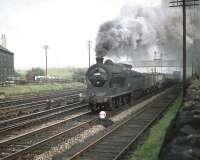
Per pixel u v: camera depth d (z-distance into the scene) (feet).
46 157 40.29
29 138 50.65
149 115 73.15
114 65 85.66
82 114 74.38
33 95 134.10
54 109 83.61
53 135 52.26
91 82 79.15
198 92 60.49
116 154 40.78
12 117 73.97
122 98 92.32
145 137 49.88
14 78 229.45
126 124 61.98
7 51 224.94
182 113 34.30
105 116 66.13
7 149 43.96
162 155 25.29
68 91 158.51
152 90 145.59
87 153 41.32
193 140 24.57
